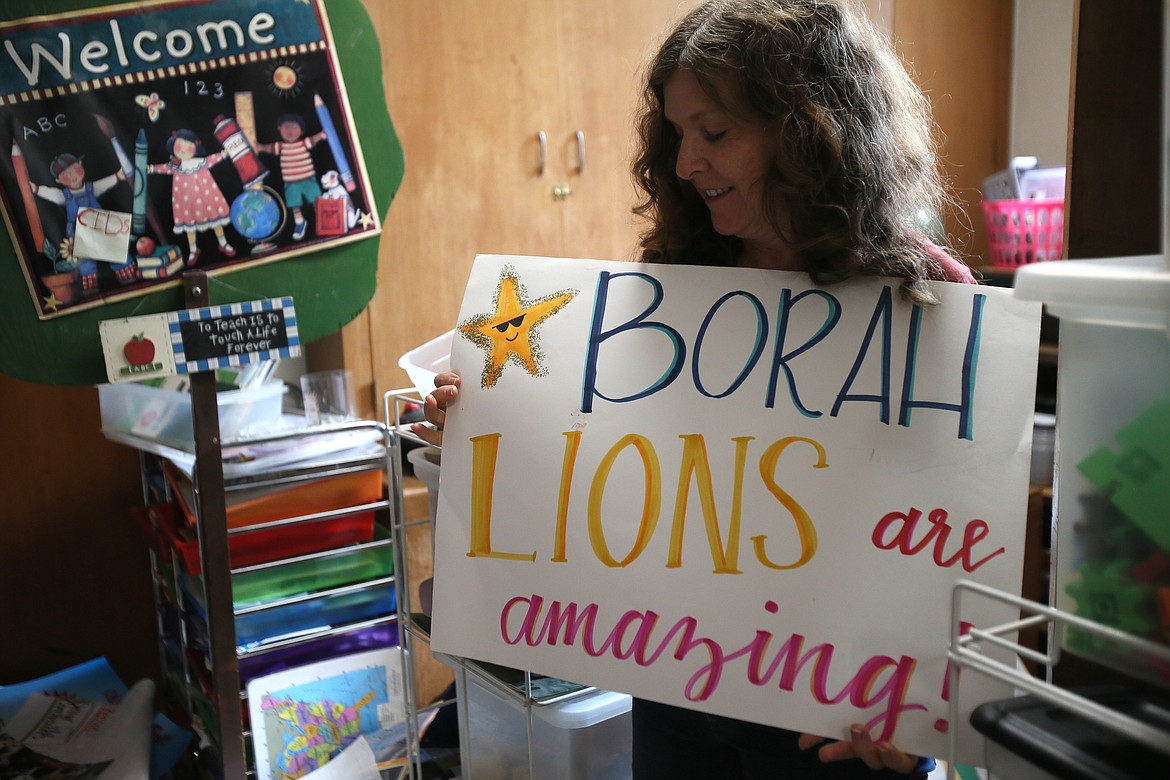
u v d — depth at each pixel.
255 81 1.35
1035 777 0.62
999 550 0.86
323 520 1.78
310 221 1.41
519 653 1.02
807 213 0.95
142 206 1.32
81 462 2.07
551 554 1.02
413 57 2.00
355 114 1.42
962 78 2.62
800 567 0.92
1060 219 2.22
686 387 1.00
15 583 2.05
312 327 1.44
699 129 0.98
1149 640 0.61
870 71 0.97
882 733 0.88
